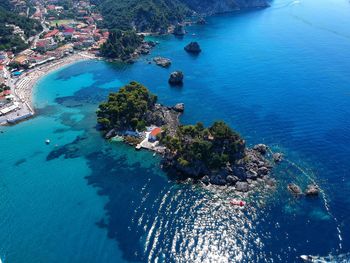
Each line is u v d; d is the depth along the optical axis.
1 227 110.00
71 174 133.75
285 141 147.38
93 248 101.12
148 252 99.06
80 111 183.38
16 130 166.12
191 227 106.94
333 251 96.56
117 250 100.12
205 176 126.50
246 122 163.25
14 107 184.38
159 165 137.00
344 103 177.50
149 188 124.56
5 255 100.31
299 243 99.38
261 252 97.25
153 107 176.25
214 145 131.25
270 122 162.25
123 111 161.62
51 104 192.00
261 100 184.38
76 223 110.38
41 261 98.00
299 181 124.19
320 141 146.12
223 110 175.75
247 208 113.00
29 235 106.62
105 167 137.12
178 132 140.50
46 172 135.38
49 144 153.88
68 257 98.69
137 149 147.12
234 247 99.38
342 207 112.06
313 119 163.12
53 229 108.44
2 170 137.25
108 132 158.62
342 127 155.62
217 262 95.19
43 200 120.75
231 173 126.88
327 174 127.38
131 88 177.62
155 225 108.31
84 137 158.62
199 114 173.00
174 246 100.62
